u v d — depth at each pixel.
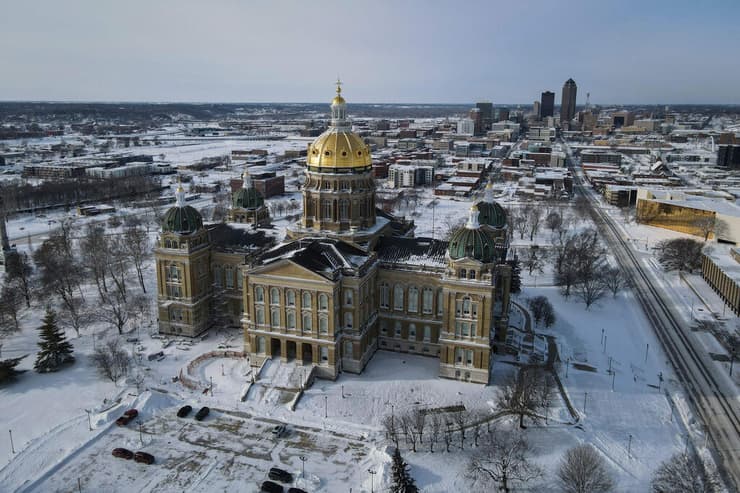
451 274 120.56
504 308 134.75
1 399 114.94
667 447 103.06
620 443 103.69
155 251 141.25
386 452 98.31
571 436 104.31
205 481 92.88
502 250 138.88
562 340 146.50
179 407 113.69
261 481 92.88
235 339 142.75
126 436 104.25
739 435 108.12
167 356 133.62
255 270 124.00
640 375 130.38
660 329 158.25
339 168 137.25
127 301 163.88
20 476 92.94
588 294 172.38
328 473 94.75
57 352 126.75
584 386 123.06
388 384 122.38
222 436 104.81
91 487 91.06
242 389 119.75
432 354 135.00
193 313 142.50
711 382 128.38
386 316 135.75
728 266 185.25
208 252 146.88
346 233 138.62
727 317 167.25
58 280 170.88
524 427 106.62
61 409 112.06
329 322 121.81
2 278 186.62
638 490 90.88
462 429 101.75
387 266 132.25
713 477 93.31
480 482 91.94
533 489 90.50
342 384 122.38
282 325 125.62
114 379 120.94
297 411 112.69
